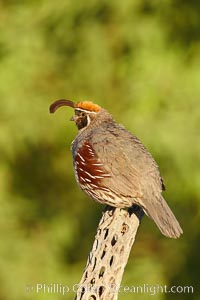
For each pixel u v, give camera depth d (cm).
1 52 1662
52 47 1672
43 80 1684
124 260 878
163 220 938
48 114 1661
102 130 1013
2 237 1647
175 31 1645
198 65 1599
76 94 1678
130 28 1616
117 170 973
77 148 1014
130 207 973
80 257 1722
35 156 1758
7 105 1633
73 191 1777
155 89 1588
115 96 1666
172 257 1680
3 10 1698
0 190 1681
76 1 1634
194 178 1577
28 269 1628
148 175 970
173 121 1554
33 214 1720
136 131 1549
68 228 1711
